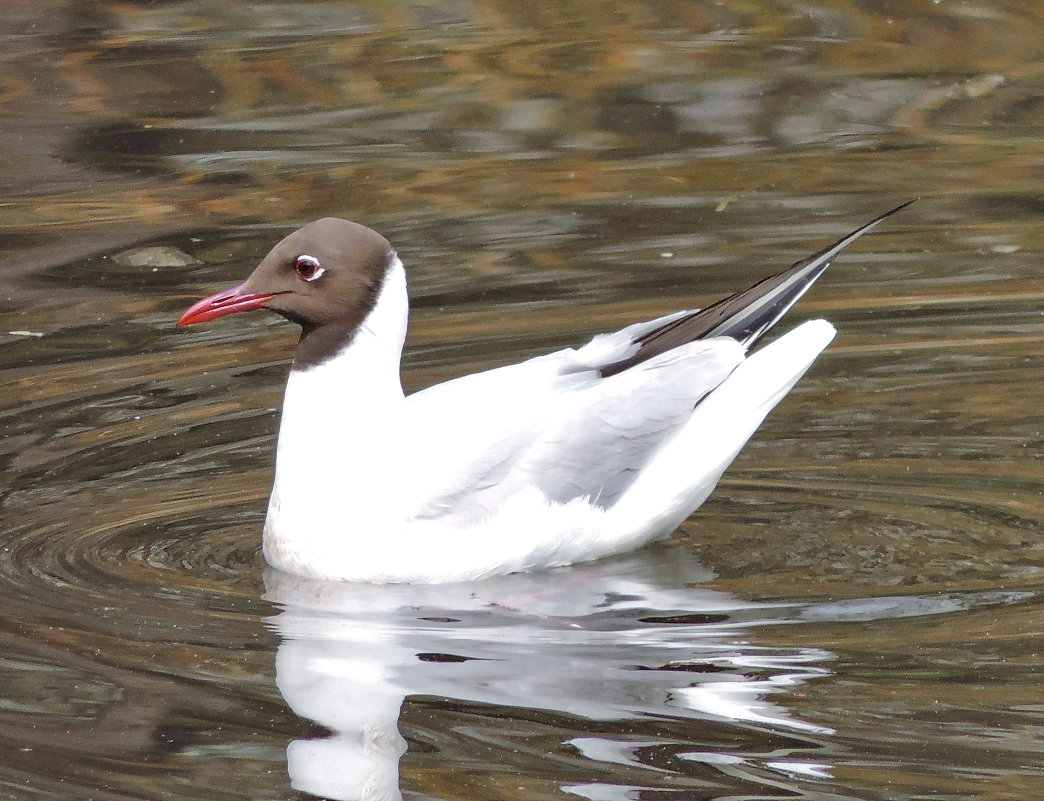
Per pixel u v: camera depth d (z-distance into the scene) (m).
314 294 10.44
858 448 12.30
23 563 10.54
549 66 21.80
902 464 11.99
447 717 8.51
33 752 8.14
